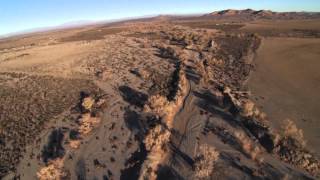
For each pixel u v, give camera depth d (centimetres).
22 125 3344
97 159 2659
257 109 3319
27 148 2903
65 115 3550
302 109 3406
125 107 3681
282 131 2870
